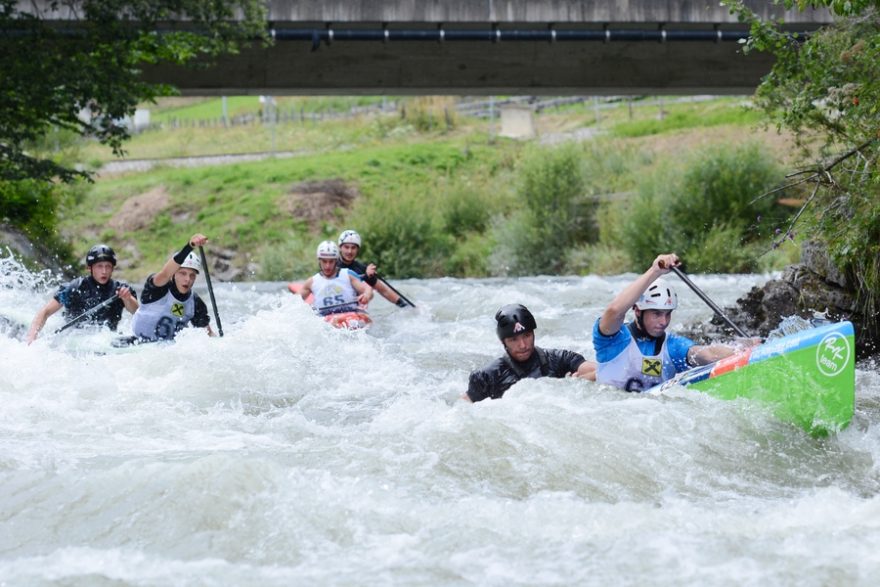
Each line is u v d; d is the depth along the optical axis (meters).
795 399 10.23
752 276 33.09
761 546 7.35
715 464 9.35
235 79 37.72
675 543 7.43
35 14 34.47
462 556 7.30
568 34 36.78
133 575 7.11
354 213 53.75
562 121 75.12
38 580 7.02
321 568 7.16
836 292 16.34
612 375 11.41
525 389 11.05
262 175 62.88
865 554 7.14
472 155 66.56
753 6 35.59
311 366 15.36
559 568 7.05
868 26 15.98
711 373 10.86
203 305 16.94
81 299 17.28
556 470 9.06
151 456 9.74
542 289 28.17
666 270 11.31
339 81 37.91
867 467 9.49
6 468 9.27
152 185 63.03
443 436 9.81
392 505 8.27
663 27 36.88
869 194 14.91
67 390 12.99
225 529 7.85
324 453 9.62
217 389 13.62
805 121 17.86
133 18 33.25
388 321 21.70
